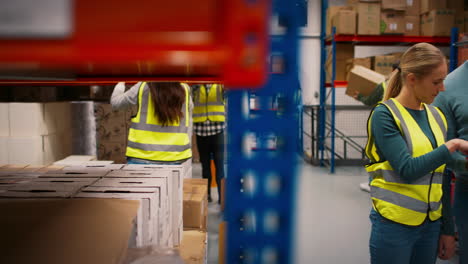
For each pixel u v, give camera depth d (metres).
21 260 0.62
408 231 1.35
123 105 2.36
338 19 5.87
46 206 0.79
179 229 1.37
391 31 5.88
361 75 4.02
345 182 5.34
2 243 0.65
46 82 1.20
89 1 0.30
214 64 0.32
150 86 2.31
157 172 1.22
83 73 1.02
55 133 3.20
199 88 3.98
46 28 0.29
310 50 7.49
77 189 0.97
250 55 0.32
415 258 1.46
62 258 0.63
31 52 0.29
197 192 1.91
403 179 1.34
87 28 0.30
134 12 0.31
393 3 5.78
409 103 1.38
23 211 0.76
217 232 3.22
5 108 2.91
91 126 3.90
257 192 0.44
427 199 1.34
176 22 0.31
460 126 1.74
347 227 3.51
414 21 6.04
